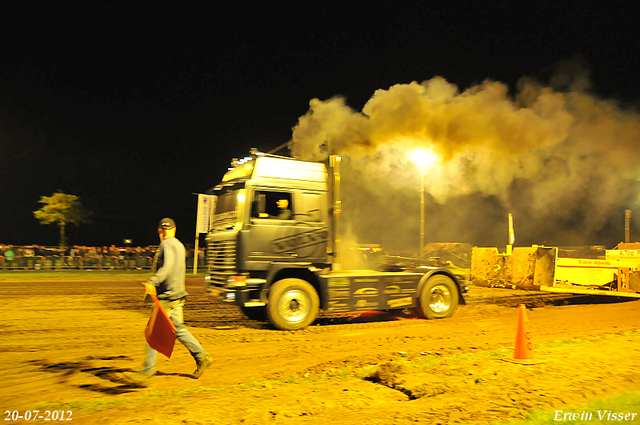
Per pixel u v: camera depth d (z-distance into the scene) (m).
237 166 10.20
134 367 6.10
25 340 7.91
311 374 5.85
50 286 17.89
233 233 9.12
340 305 9.71
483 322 10.18
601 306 12.70
